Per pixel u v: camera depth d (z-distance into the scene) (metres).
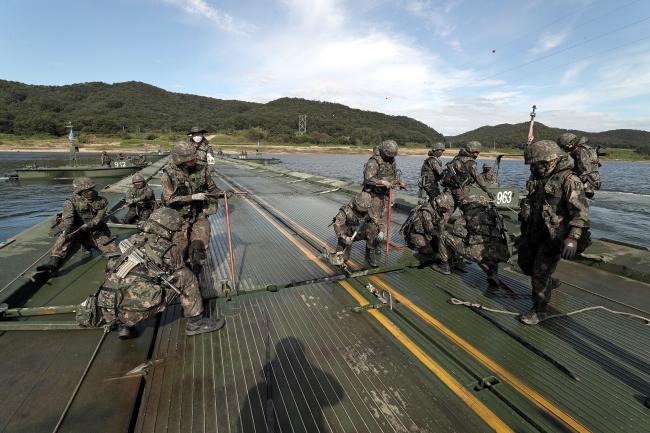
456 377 2.95
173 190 4.41
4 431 2.35
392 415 2.53
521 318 3.80
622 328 3.73
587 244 3.56
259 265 5.47
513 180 27.48
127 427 2.43
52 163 36.59
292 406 2.60
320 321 3.82
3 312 3.76
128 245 3.26
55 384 2.83
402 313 3.98
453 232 4.94
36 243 5.98
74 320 3.76
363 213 5.10
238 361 3.12
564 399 2.69
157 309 3.20
